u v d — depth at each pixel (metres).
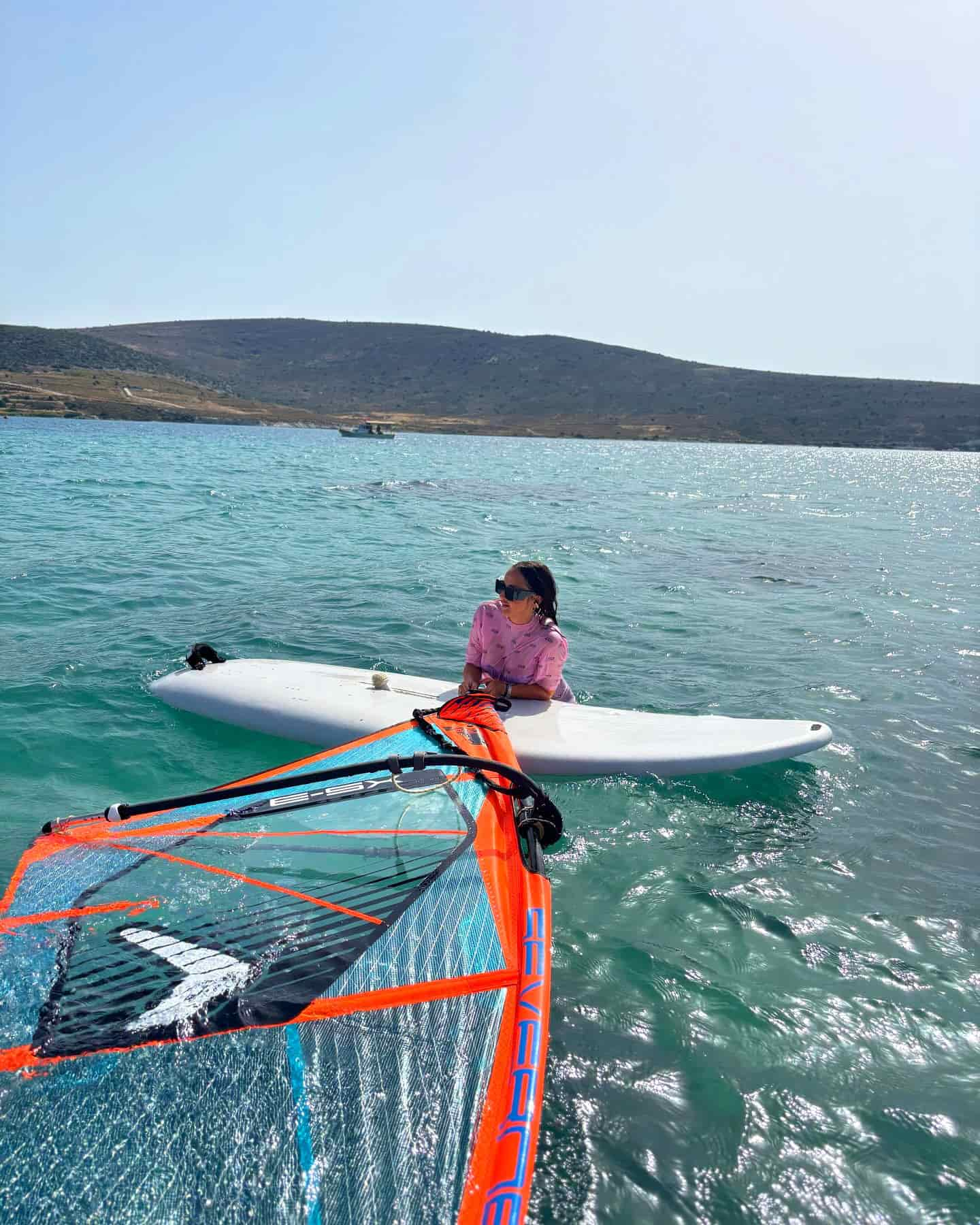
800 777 4.61
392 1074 2.08
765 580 10.91
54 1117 1.93
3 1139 1.87
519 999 2.40
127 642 6.63
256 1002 2.27
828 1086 2.41
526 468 39.84
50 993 2.29
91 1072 2.04
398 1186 1.81
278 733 4.79
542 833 3.41
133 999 2.26
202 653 5.57
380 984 2.35
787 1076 2.45
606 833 3.89
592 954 2.98
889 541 15.55
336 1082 2.04
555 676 4.98
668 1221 1.99
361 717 4.69
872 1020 2.69
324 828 3.15
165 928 2.56
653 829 3.96
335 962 2.42
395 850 3.02
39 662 5.98
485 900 2.75
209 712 5.04
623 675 6.41
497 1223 1.76
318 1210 1.76
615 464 48.12
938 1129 2.28
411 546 12.73
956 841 3.98
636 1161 2.14
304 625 7.49
